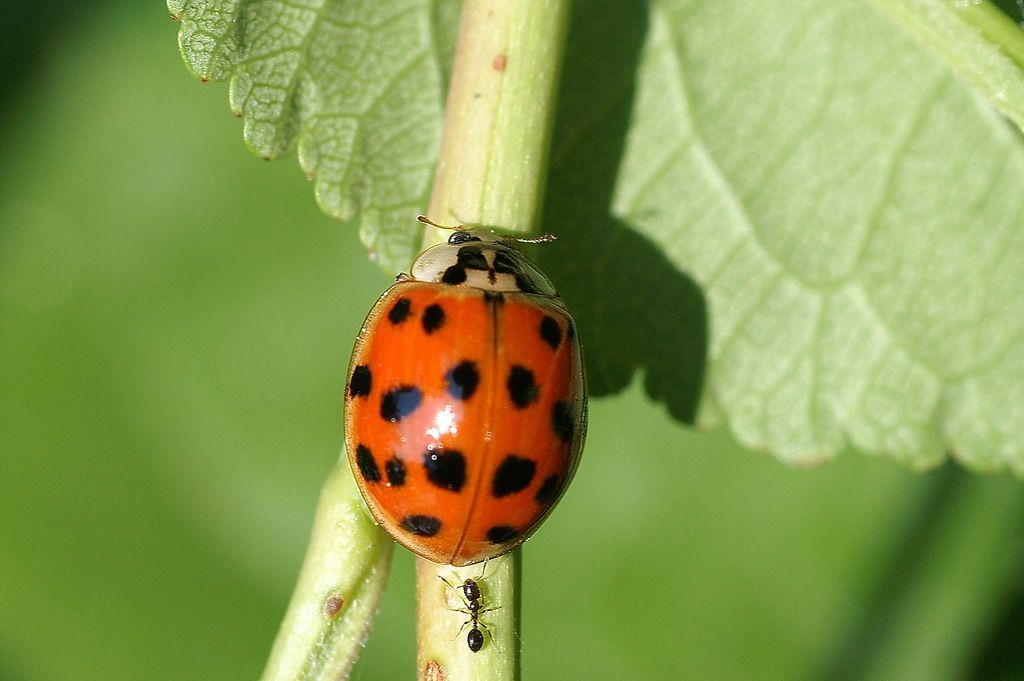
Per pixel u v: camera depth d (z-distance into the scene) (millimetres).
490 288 85
